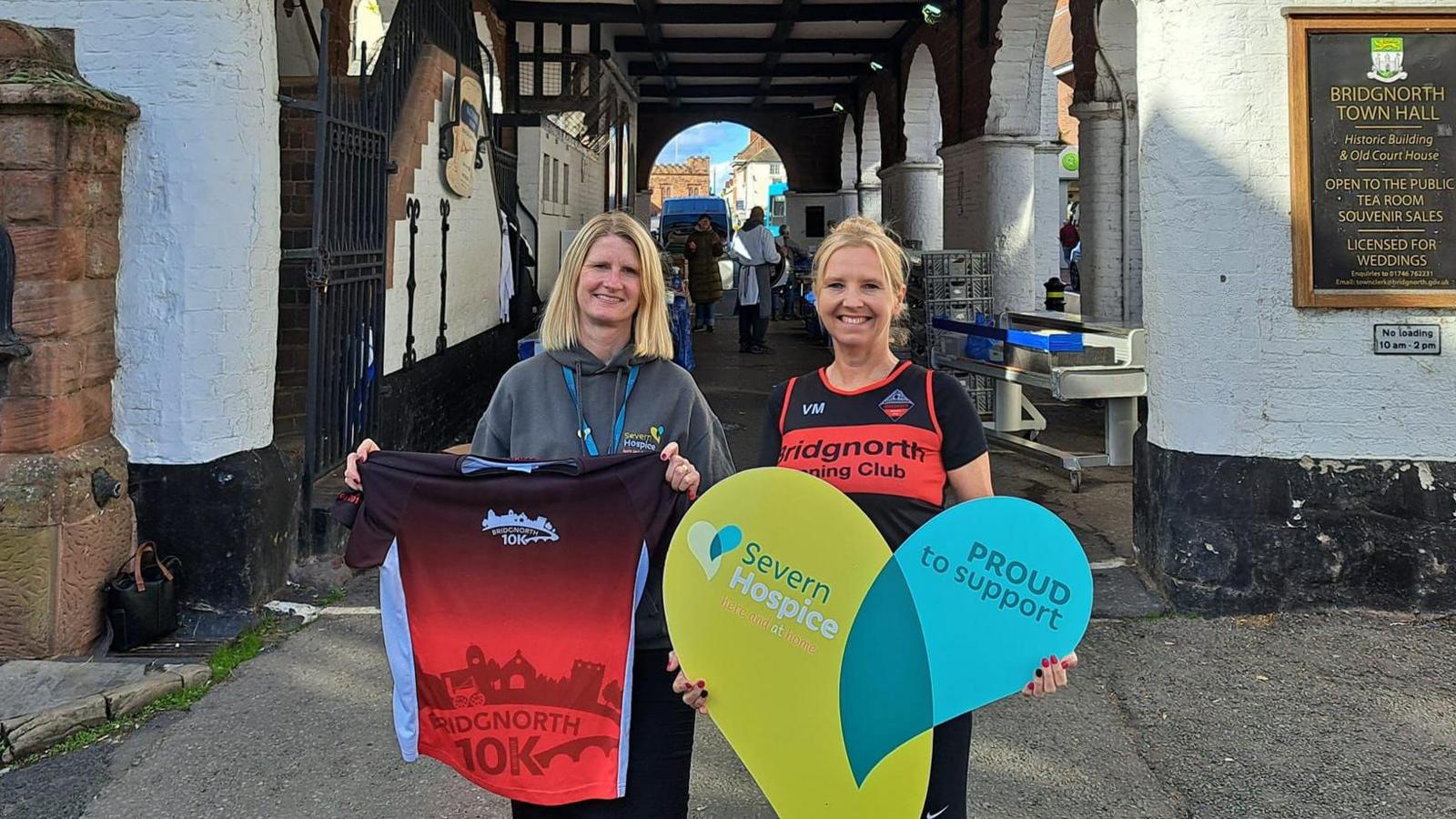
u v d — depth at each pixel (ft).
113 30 13.08
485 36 37.09
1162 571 14.65
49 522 12.07
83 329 12.66
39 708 11.00
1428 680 12.07
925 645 6.61
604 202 49.55
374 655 13.05
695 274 50.37
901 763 6.61
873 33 49.65
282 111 22.02
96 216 12.78
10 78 11.87
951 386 7.46
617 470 7.01
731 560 6.75
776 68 59.11
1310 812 9.51
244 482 13.74
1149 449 15.19
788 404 7.86
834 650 6.70
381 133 18.74
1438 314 13.69
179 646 13.17
